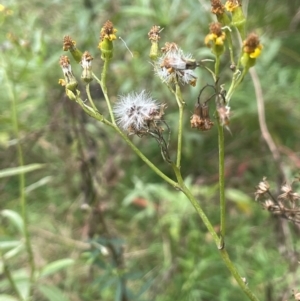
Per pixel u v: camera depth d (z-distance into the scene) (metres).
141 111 0.17
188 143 0.45
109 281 0.30
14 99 0.31
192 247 0.37
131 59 0.45
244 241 0.39
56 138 0.45
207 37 0.15
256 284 0.34
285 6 0.54
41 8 0.46
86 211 0.36
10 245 0.29
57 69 0.44
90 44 0.45
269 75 0.47
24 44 0.32
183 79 0.17
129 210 0.44
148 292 0.36
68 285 0.37
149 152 0.48
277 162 0.37
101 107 0.44
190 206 0.39
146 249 0.40
